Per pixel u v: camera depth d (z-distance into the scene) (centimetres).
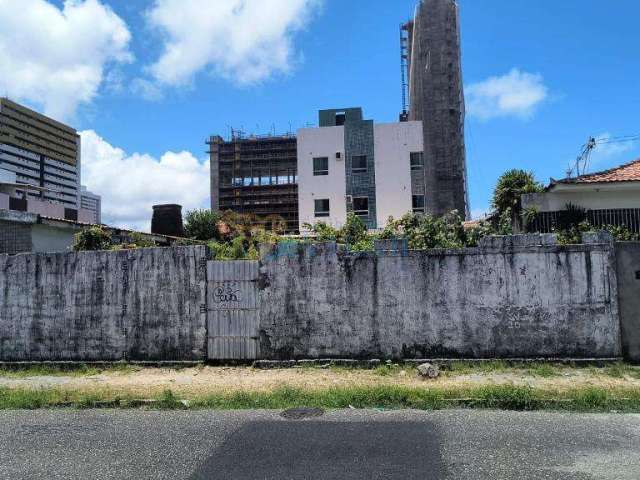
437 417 759
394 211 4222
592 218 1538
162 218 2648
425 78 5053
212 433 700
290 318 1119
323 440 657
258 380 1012
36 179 8269
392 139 4284
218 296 1140
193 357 1138
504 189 2566
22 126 8044
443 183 4906
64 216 3331
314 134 4372
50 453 635
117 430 728
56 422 779
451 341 1077
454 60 5025
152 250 1164
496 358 1062
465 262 1081
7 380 1079
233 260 1141
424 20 5097
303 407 825
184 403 859
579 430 682
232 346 1131
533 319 1060
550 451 603
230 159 9394
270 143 9306
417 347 1085
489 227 1470
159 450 636
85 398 896
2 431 736
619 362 1029
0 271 1213
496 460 575
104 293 1174
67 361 1173
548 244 1066
